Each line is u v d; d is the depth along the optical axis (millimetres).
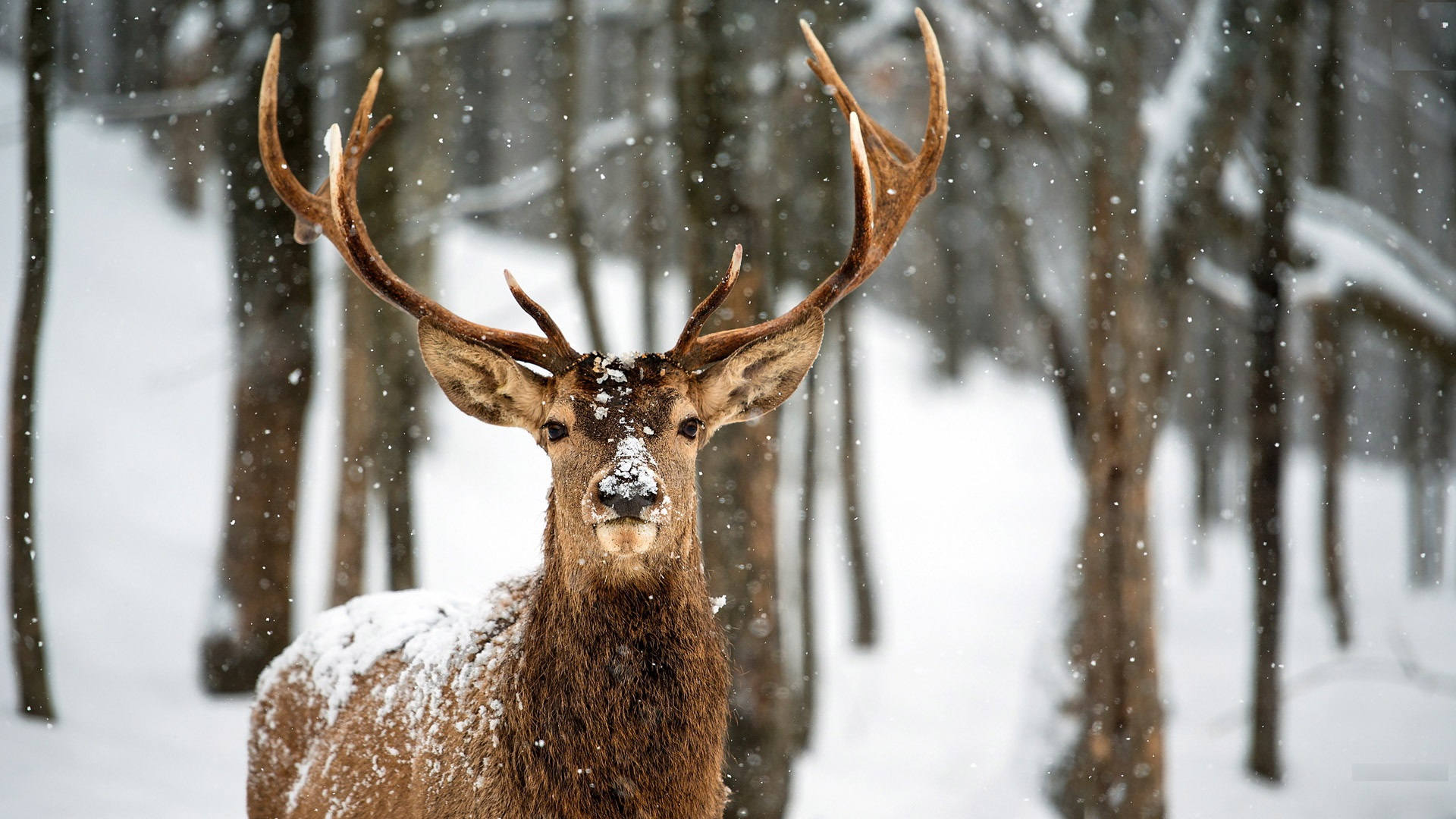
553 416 9680
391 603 12031
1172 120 21375
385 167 24328
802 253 31203
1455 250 42344
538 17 27844
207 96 23953
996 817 19688
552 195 34062
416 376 26891
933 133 12344
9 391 20125
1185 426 56688
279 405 24141
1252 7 21516
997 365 77250
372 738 10312
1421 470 47875
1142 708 18453
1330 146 27703
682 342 10297
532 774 8945
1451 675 32625
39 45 20047
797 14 25109
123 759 18641
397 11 25031
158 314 49719
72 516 33906
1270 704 24344
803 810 21297
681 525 9367
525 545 40000
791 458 41969
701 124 18328
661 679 9094
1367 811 22547
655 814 9008
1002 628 37656
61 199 55188
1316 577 49062
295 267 24328
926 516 55094
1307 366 52562
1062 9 20672
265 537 23922
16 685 20438
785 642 25859
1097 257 19156
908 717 28219
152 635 26953
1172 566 49281
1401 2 33562
